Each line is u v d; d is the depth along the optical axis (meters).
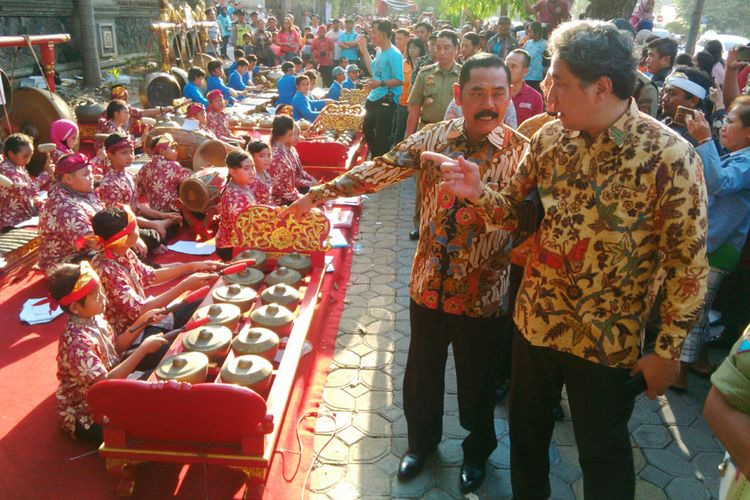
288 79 10.12
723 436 1.38
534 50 8.80
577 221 1.99
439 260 2.63
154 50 18.05
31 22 12.70
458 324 2.70
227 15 21.02
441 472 3.04
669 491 2.98
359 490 2.90
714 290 3.61
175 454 2.64
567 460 3.16
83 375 2.84
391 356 4.06
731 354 1.41
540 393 2.33
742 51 5.14
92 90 13.81
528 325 2.23
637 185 1.87
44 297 4.54
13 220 5.48
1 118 7.59
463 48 6.60
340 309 4.69
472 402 2.84
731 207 3.44
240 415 2.51
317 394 3.60
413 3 40.19
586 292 2.03
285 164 5.98
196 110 7.57
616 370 2.07
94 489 2.80
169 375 2.68
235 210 4.82
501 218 2.25
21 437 3.10
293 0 34.84
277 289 3.64
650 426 3.46
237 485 2.84
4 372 3.63
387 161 2.69
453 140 2.57
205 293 3.41
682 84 4.00
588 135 1.96
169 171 5.91
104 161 6.50
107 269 3.28
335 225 6.11
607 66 1.77
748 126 3.42
